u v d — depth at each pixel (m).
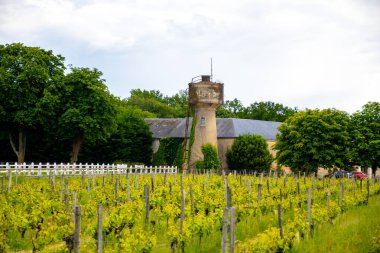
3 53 49.19
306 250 16.23
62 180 29.12
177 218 20.95
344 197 27.66
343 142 47.94
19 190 27.02
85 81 49.91
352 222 21.52
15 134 53.56
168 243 17.89
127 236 15.27
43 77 48.28
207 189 31.78
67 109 49.62
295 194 32.44
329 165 48.25
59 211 19.97
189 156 59.31
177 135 65.94
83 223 19.34
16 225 17.86
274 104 107.94
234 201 25.89
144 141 67.44
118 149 63.75
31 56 49.38
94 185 33.03
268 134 69.94
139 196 26.09
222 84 59.66
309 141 47.53
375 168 55.25
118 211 20.03
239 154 62.91
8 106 47.12
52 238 16.19
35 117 47.19
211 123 59.50
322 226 20.75
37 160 59.03
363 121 54.31
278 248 15.99
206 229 17.81
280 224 16.48
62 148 60.06
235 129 67.25
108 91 52.56
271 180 40.16
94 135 50.41
